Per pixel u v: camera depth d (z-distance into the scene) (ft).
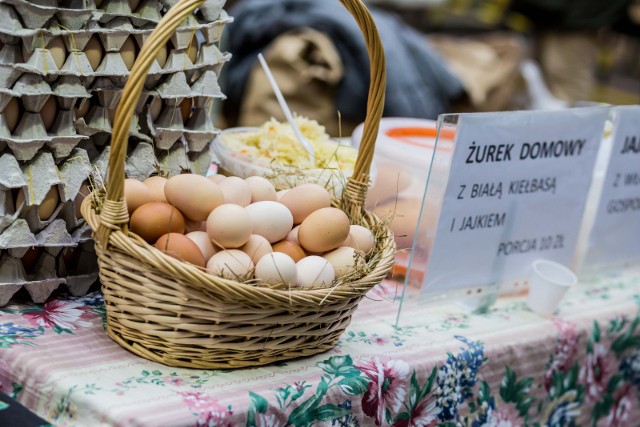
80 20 3.12
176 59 3.44
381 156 4.19
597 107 4.19
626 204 4.75
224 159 3.93
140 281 2.88
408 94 7.27
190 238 3.02
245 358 3.05
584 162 4.25
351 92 6.95
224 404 2.80
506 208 4.00
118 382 2.86
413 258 3.80
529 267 4.25
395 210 3.85
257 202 3.26
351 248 3.26
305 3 7.14
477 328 3.88
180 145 3.63
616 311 4.41
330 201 3.57
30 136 3.12
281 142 3.98
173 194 3.08
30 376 2.90
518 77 9.84
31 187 3.18
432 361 3.42
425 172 4.02
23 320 3.26
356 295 3.04
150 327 2.96
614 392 4.56
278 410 2.92
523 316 4.15
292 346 3.11
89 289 3.62
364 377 3.17
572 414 4.28
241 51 7.18
